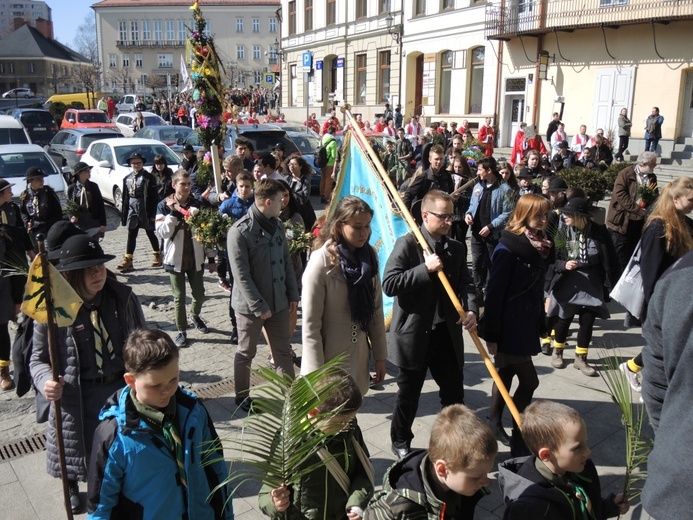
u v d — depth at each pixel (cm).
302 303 388
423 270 375
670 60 1950
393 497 235
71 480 338
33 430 482
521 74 2375
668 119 1980
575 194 558
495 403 438
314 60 3712
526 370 415
